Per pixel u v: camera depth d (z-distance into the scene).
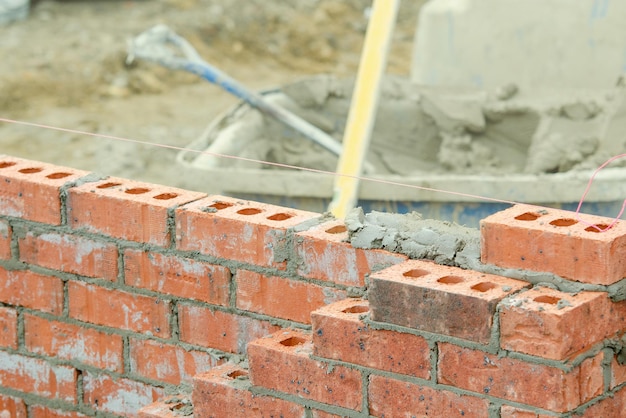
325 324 3.91
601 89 10.00
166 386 4.75
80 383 4.98
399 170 9.34
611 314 3.71
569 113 9.09
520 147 9.34
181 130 13.71
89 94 14.77
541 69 10.52
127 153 12.60
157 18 16.86
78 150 12.78
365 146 7.42
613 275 3.64
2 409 5.25
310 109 9.66
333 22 18.03
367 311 3.97
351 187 7.18
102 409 4.97
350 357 3.90
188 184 7.66
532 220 3.83
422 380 3.79
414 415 3.84
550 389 3.54
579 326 3.56
